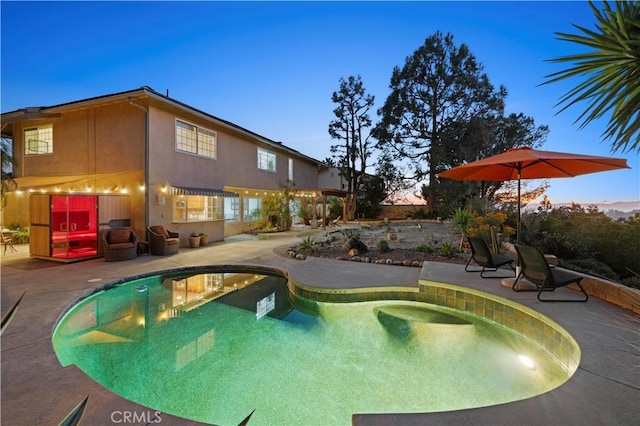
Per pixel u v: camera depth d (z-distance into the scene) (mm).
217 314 6723
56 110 13242
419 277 7625
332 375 4402
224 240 16312
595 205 10586
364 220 28500
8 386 3268
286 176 24422
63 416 2824
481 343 5332
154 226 12102
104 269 9234
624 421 2598
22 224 15273
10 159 13492
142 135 12102
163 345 5258
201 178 15000
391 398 3889
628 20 2105
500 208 15633
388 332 5836
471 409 2805
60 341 5238
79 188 12859
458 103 24469
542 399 2914
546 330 4816
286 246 14070
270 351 5117
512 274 7551
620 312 4957
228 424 3461
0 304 6082
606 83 2428
